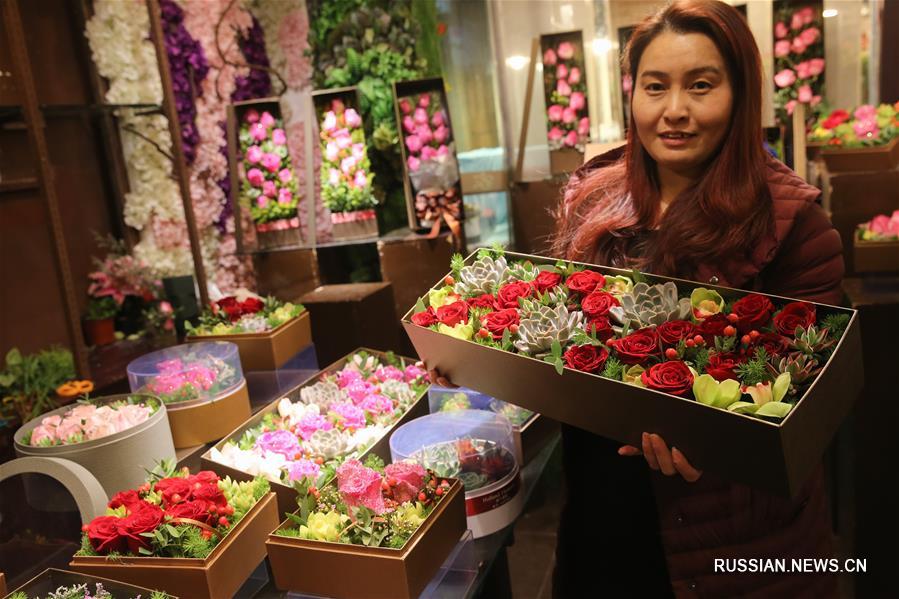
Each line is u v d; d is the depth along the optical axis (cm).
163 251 383
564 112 402
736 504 151
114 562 135
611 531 178
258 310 263
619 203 166
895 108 317
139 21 363
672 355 131
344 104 350
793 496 114
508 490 173
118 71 361
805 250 145
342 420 198
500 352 145
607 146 203
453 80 431
